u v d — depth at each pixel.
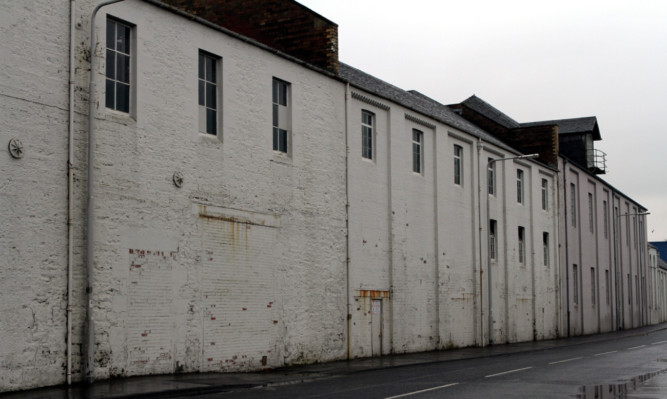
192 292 17.72
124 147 16.12
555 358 24.02
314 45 24.33
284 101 21.81
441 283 29.53
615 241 57.41
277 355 20.47
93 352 14.95
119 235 15.86
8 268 13.61
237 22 25.47
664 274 84.81
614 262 56.47
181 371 17.27
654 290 75.12
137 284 16.23
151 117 16.89
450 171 30.98
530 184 39.91
